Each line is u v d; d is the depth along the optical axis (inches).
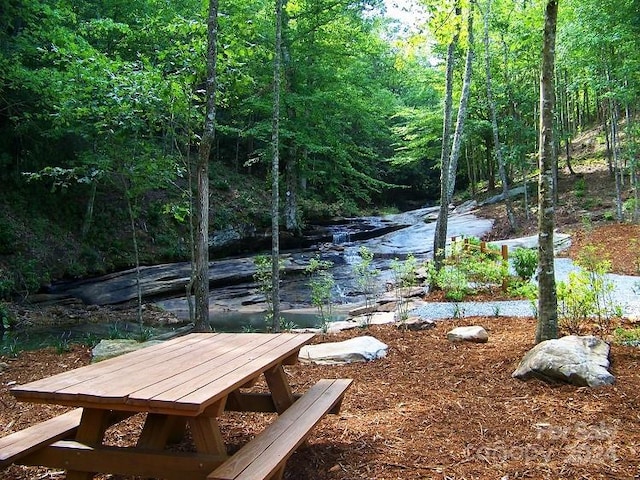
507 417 145.2
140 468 98.3
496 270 378.3
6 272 474.6
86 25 402.6
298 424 113.7
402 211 1278.3
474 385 176.1
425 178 1309.1
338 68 745.0
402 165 1199.6
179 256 642.2
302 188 943.7
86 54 300.7
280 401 139.6
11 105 479.8
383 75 1142.3
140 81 289.7
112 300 489.7
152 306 484.1
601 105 792.9
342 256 682.8
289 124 706.2
